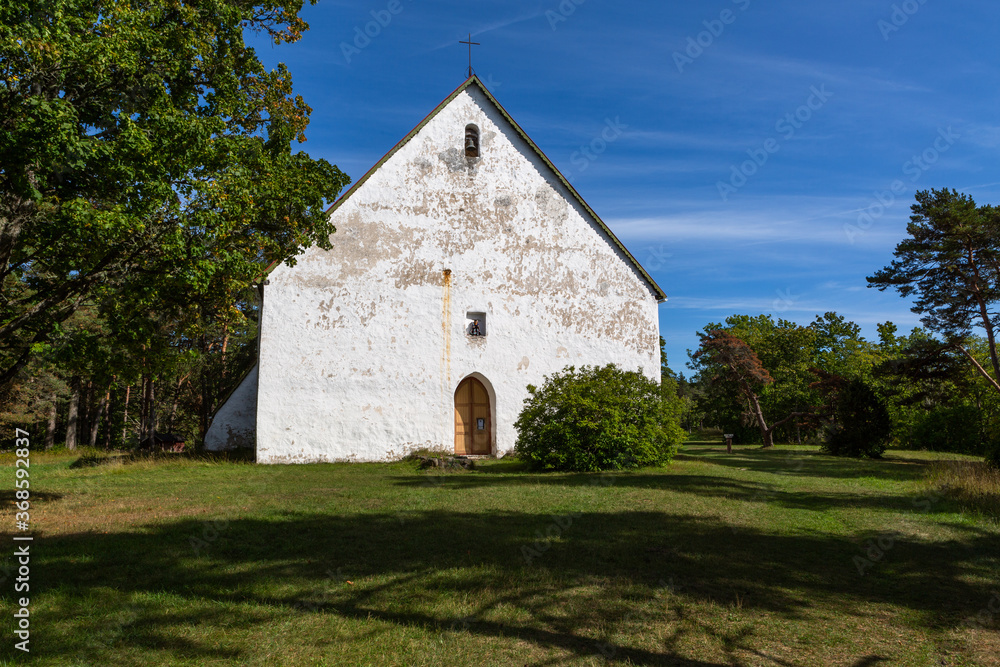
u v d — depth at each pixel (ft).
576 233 70.23
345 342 63.52
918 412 116.06
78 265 32.89
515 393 66.85
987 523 29.84
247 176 37.29
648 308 71.05
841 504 36.06
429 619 16.15
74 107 28.63
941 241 80.02
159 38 32.42
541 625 15.87
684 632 15.51
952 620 16.51
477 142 69.21
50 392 108.88
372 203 65.51
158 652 14.01
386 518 30.07
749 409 139.03
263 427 60.75
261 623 15.79
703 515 31.27
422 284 65.92
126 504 34.35
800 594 18.61
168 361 39.17
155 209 31.50
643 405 55.42
